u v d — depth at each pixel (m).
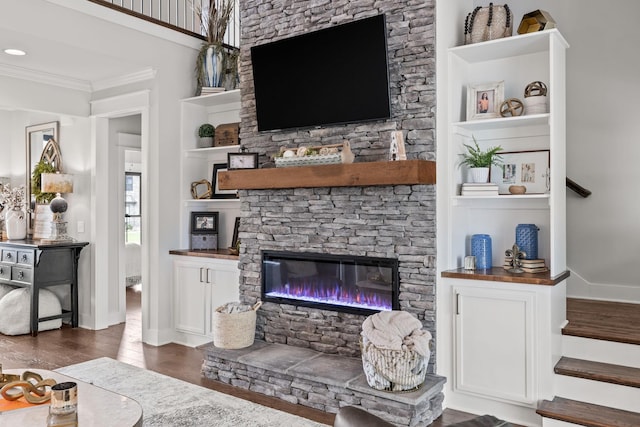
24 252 5.41
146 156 5.09
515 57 3.75
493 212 3.90
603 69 4.27
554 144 3.31
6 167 6.78
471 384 3.41
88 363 4.40
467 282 3.42
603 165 4.30
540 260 3.49
